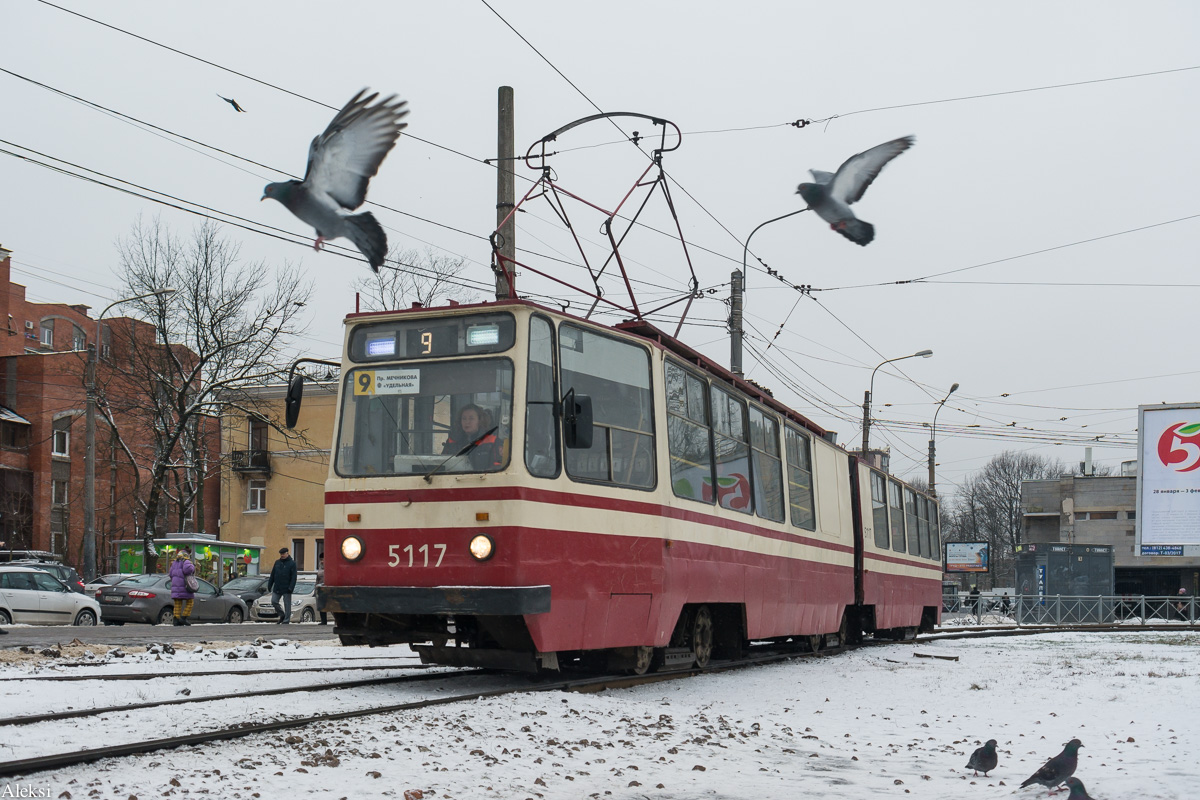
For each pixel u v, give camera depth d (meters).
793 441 18.33
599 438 11.61
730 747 8.62
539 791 6.60
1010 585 103.62
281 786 6.20
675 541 12.82
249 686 10.87
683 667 13.99
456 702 9.55
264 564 54.12
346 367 11.34
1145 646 24.84
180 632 21.39
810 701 12.41
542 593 10.45
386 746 7.48
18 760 6.37
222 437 55.53
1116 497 61.09
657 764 7.68
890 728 10.43
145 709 8.67
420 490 10.70
